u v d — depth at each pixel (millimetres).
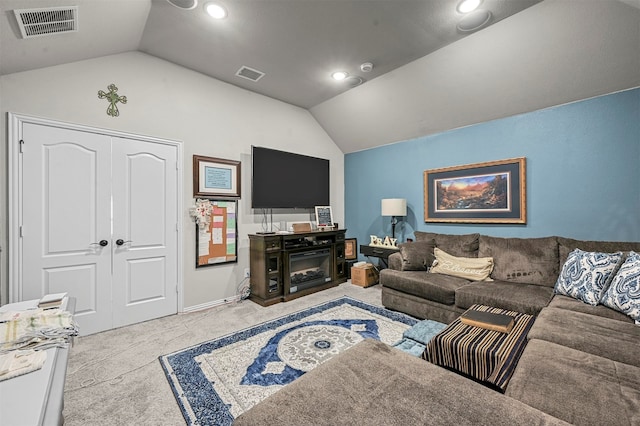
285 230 4148
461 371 1631
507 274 2916
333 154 5113
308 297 3793
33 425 771
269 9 2275
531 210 3164
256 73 3398
